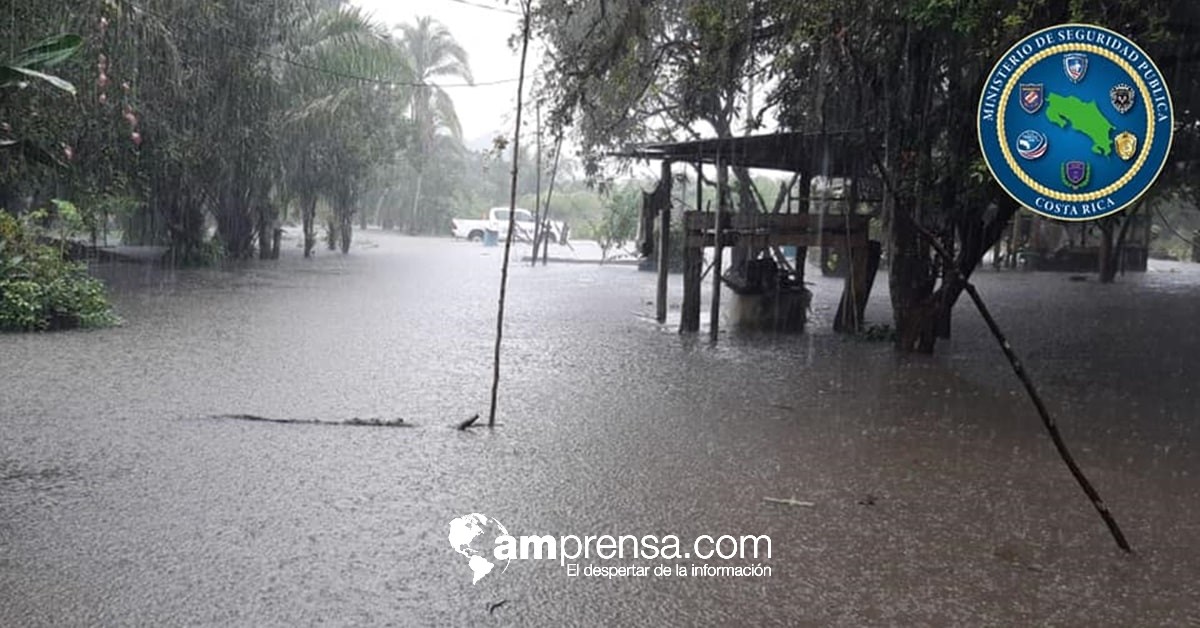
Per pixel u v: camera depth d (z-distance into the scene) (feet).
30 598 12.92
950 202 34.17
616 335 40.70
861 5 28.58
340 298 51.37
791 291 43.86
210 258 69.31
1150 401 28.63
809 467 20.40
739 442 22.41
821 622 12.92
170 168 54.34
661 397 27.55
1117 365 35.70
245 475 18.66
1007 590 14.15
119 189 50.29
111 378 27.61
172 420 22.84
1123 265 88.38
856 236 42.37
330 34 67.05
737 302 43.73
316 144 75.20
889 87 33.32
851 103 35.68
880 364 34.55
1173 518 17.58
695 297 42.50
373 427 22.91
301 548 14.97
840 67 32.94
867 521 17.01
